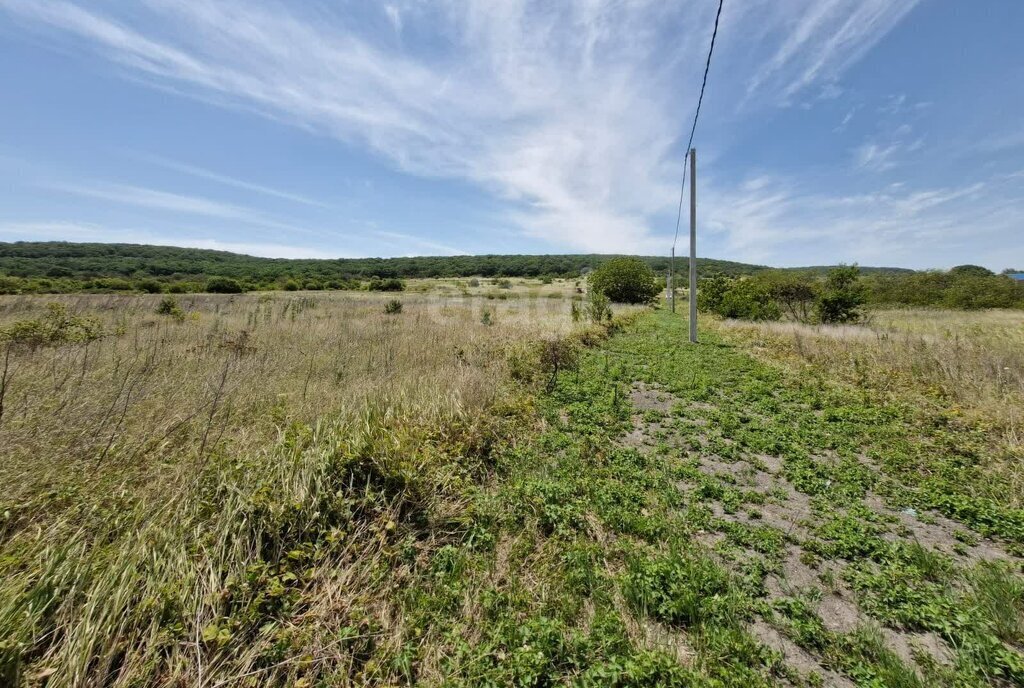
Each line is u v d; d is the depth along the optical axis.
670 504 4.42
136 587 2.51
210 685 2.15
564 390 8.67
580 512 4.07
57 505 3.16
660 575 3.15
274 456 3.80
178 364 7.30
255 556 2.88
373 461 3.88
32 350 7.60
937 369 9.66
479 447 5.27
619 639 2.56
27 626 2.14
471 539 3.56
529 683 2.24
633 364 12.16
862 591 3.20
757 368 11.72
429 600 2.84
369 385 6.30
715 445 6.12
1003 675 2.46
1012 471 5.13
